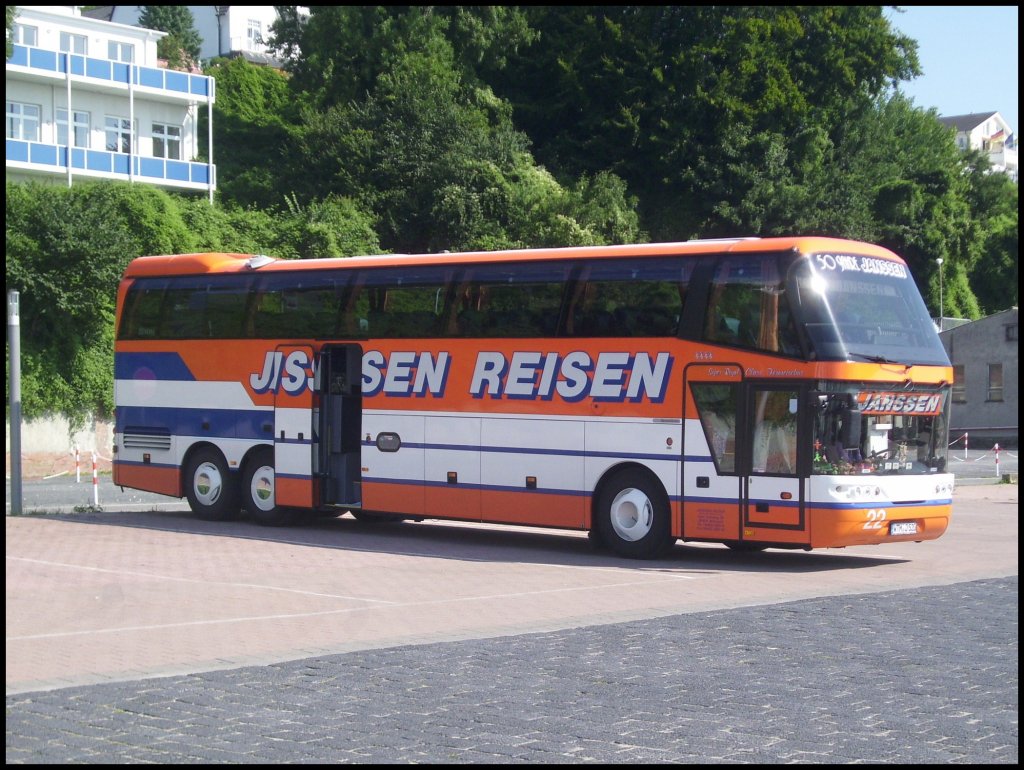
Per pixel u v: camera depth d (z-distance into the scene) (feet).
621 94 217.15
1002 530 76.69
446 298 66.90
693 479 58.08
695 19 219.61
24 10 195.31
